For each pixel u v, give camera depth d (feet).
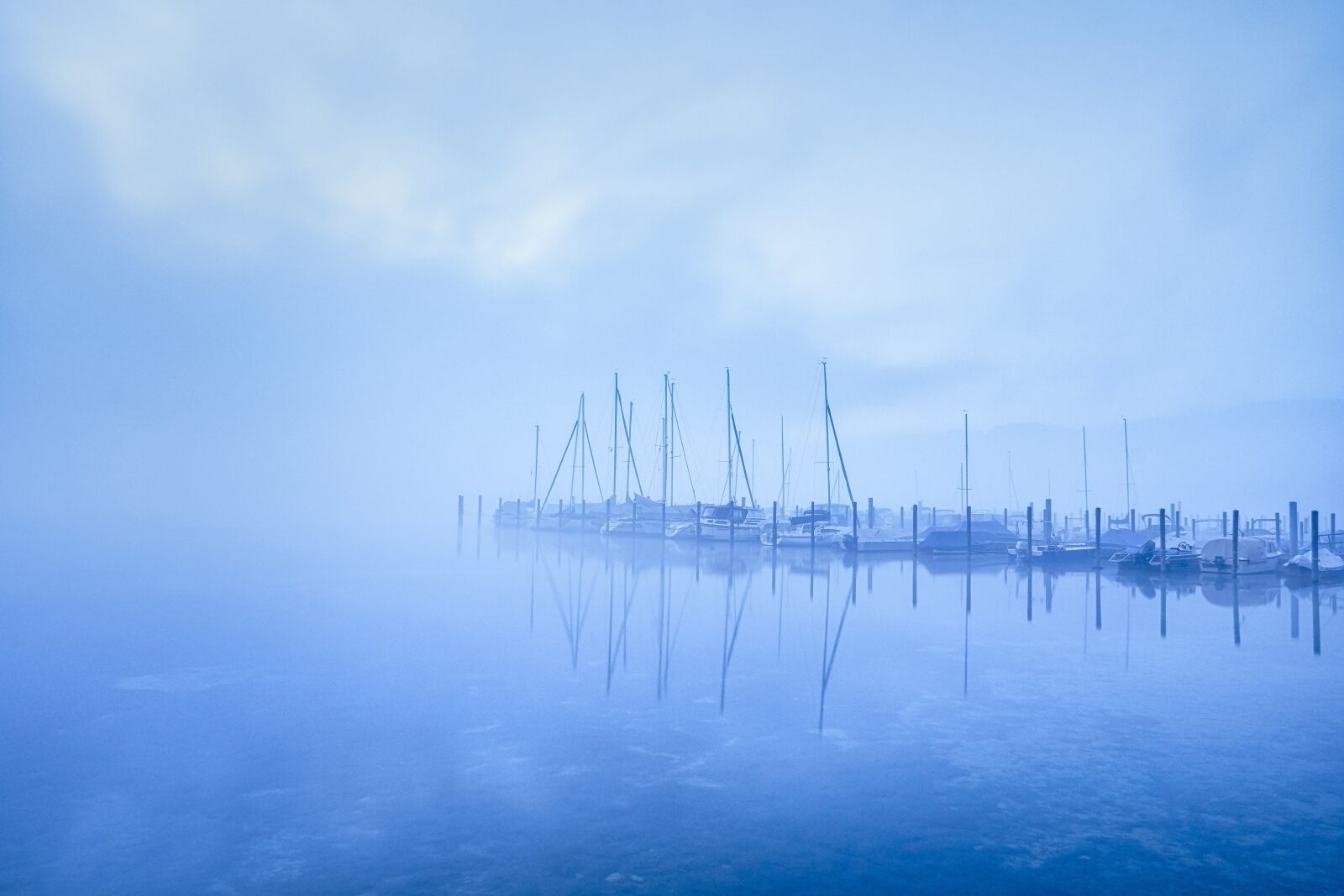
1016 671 71.05
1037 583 144.97
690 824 38.83
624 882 33.42
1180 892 32.48
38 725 54.65
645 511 263.90
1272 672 70.64
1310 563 144.77
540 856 35.65
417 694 62.75
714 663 74.59
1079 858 35.19
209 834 37.86
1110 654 78.23
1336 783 43.80
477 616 102.58
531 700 61.31
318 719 56.18
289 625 94.07
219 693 63.16
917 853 35.76
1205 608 111.86
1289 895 32.19
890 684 66.33
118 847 36.47
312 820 39.37
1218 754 48.47
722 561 189.98
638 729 53.93
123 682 66.44
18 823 39.01
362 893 32.55
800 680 67.56
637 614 104.94
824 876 33.83
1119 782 44.06
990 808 40.55
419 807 40.88
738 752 49.14
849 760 47.67
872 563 188.14
